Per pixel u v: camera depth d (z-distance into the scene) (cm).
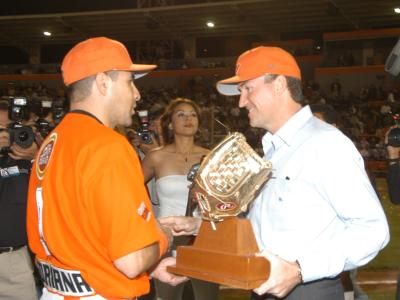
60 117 367
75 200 188
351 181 211
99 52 203
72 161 189
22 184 326
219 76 2694
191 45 2888
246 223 202
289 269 198
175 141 425
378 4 2370
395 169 337
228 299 541
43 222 196
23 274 327
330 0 2327
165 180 412
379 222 208
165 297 392
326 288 220
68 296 196
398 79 2452
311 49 2677
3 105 378
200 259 207
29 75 2816
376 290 561
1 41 3038
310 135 222
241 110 2289
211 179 200
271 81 229
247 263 190
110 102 205
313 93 2359
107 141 189
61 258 194
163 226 233
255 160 199
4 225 321
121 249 182
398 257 714
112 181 183
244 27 2742
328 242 209
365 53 2536
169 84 2752
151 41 2922
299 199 218
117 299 196
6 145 333
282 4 2412
